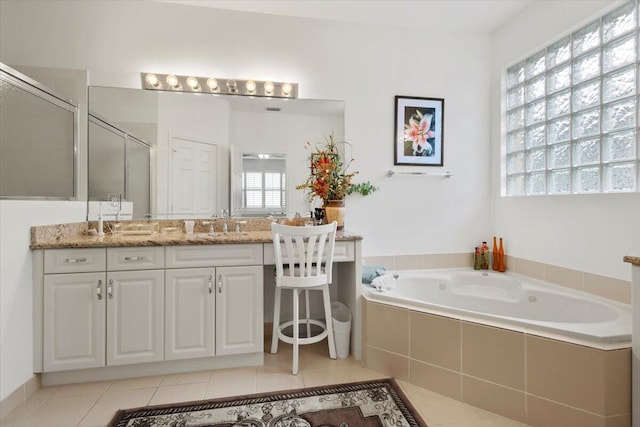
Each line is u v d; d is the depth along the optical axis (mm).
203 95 2432
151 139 2369
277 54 2512
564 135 2180
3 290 1477
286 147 2537
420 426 1432
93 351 1746
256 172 2506
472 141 2787
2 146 1738
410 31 2686
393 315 1858
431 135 2721
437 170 2736
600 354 1309
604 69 1898
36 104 1915
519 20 2492
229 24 2449
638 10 1713
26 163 1875
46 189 2014
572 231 2072
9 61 2195
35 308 1679
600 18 1913
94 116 2283
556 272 2186
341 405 1576
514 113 2633
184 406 1562
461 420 1484
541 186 2369
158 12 2359
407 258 2705
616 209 1806
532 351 1451
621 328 1431
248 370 1924
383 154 2658
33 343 1675
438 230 2750
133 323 1791
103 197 2303
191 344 1861
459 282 2541
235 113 2477
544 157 2340
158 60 2369
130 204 2348
